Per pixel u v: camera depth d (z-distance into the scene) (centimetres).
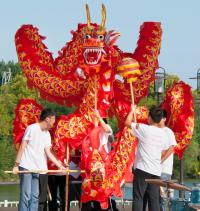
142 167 2117
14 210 2962
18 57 2531
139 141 2133
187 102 2514
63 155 2352
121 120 2452
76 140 2347
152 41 2494
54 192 2491
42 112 2264
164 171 2381
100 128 2323
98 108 2362
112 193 2309
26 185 2239
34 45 2539
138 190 2123
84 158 2311
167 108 2545
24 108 2523
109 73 2352
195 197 2397
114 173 2328
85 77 2433
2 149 9794
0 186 9462
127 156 2355
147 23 2514
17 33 2542
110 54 2317
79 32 2547
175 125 2516
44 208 2406
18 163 2245
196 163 7719
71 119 2359
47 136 2272
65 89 2439
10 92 12650
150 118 2161
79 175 2456
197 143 7788
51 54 2577
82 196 2306
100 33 2314
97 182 2286
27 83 2528
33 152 2244
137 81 2464
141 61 2489
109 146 2389
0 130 11062
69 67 2520
